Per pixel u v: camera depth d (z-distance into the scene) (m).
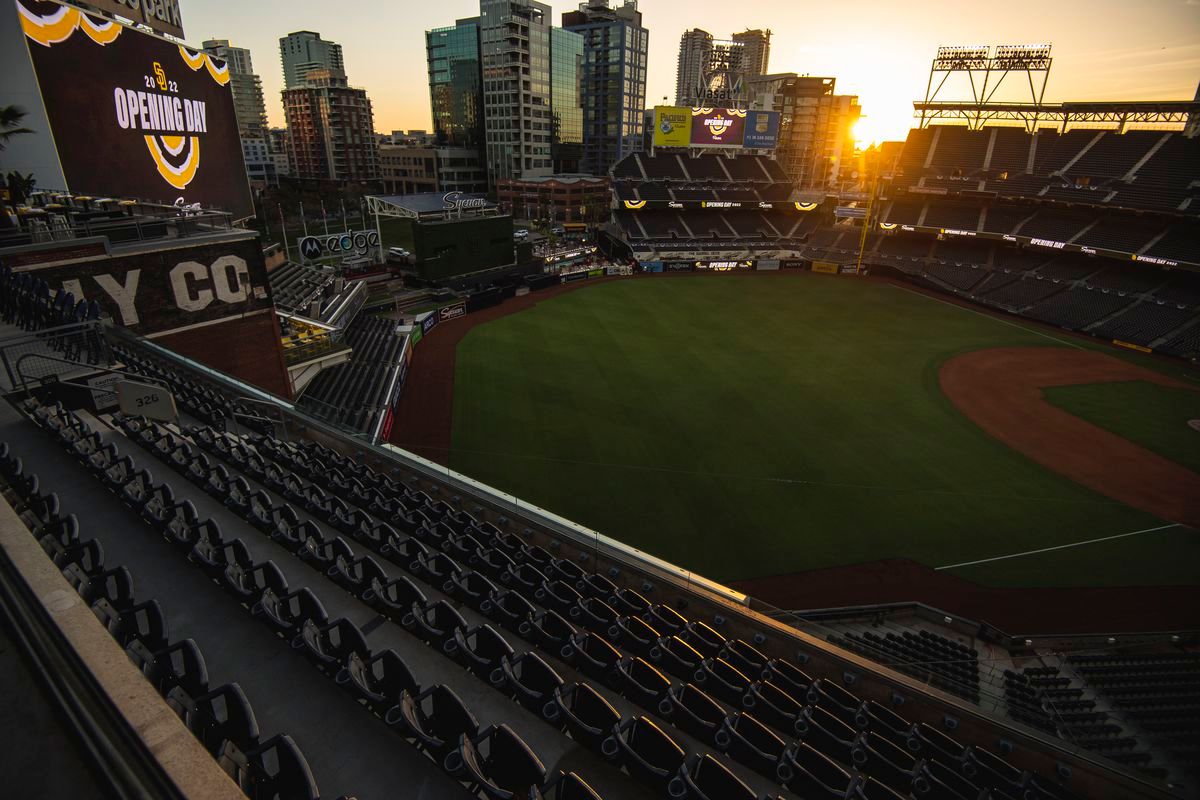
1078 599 22.64
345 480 14.45
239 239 27.98
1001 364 47.75
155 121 33.41
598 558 15.15
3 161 25.98
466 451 32.06
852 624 20.88
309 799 4.68
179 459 12.03
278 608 7.81
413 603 8.66
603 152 167.25
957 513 27.62
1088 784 11.16
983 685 17.73
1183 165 60.44
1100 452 33.66
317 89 162.62
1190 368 47.75
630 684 8.78
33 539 4.52
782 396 40.31
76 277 23.03
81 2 30.09
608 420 36.03
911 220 77.06
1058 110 70.88
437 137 159.50
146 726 3.05
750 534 25.78
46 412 12.24
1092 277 62.38
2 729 3.05
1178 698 17.86
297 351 33.69
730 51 112.69
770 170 94.31
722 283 74.06
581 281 73.44
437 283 60.19
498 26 124.56
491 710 7.64
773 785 7.97
